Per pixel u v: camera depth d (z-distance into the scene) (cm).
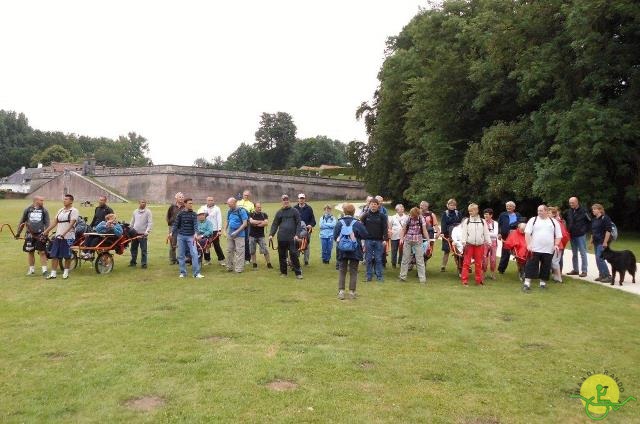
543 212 1227
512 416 554
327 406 564
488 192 3250
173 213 1586
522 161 3023
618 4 2359
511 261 1742
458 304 1055
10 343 768
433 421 538
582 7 2408
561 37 2766
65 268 1327
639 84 2561
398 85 4578
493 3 3247
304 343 776
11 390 600
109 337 799
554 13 2838
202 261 1667
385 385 625
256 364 682
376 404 573
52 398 578
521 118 3250
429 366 691
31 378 635
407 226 1324
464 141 3784
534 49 2827
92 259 1429
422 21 4216
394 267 1558
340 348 754
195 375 645
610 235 1306
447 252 1506
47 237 1357
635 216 3053
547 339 820
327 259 1641
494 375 665
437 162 3675
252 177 7881
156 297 1090
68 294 1119
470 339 812
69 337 798
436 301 1083
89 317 919
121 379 630
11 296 1095
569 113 2477
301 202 1623
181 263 1353
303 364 684
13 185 11588
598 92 2602
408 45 5200
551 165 2605
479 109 3469
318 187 8450
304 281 1303
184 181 7306
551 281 1337
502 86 3325
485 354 744
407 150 4519
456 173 3578
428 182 3778
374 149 5612
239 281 1291
